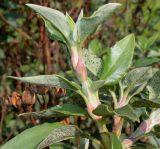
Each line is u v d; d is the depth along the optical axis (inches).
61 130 10.8
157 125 11.7
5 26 29.5
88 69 11.9
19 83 24.6
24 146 10.9
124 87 11.8
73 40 10.7
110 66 11.5
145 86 12.3
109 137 11.0
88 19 10.2
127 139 11.7
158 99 11.3
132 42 11.8
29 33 28.9
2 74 28.1
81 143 12.8
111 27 30.2
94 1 30.1
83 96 10.9
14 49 28.8
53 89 16.3
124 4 31.7
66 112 11.1
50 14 10.5
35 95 16.2
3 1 29.8
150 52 22.8
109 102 12.7
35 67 27.7
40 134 11.1
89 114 10.9
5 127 23.3
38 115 11.5
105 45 29.0
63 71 25.8
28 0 28.0
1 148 10.9
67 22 10.7
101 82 10.7
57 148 12.6
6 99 18.3
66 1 29.0
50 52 26.0
